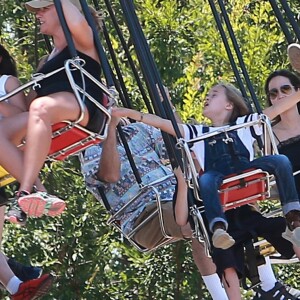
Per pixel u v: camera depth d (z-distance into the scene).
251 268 22.08
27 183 18.69
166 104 20.48
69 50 19.16
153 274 36.09
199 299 35.97
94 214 34.81
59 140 19.64
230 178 20.41
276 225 22.19
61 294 35.06
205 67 35.59
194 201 21.03
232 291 21.72
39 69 19.98
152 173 23.34
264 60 35.19
